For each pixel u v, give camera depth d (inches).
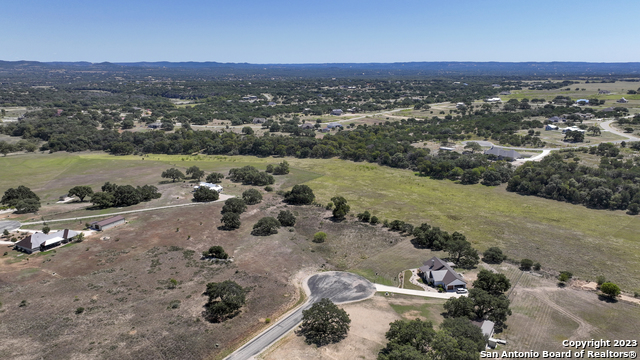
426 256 3572.8
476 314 2578.7
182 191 5482.3
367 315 2620.6
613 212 4596.5
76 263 3270.2
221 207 4813.0
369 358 2181.3
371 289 2984.7
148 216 4453.7
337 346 2290.8
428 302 2802.7
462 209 4790.8
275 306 2726.4
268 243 3801.7
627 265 3331.7
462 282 2952.8
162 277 3070.9
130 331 2379.4
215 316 2571.4
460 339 2091.5
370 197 5290.4
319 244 3831.2
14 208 4660.4
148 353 2190.0
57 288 2851.9
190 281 3029.0
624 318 2578.7
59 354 2156.7
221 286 2630.4
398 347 2076.8
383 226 4288.9
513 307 2716.5
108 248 3585.1
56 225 4138.8
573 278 3129.9
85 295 2770.7
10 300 2669.8
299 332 2432.3
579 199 4926.2
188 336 2354.8
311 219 4507.9
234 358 2185.0
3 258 3331.7
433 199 5182.1
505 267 3331.7
